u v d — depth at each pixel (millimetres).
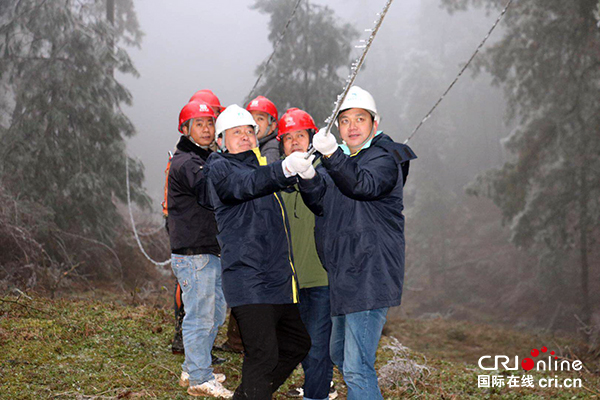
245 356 3008
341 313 2920
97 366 4230
